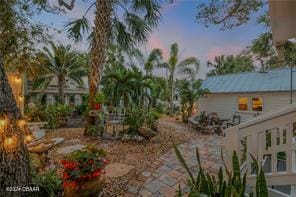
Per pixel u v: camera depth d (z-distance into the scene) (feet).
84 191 7.99
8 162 6.77
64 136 22.07
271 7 7.50
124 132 22.07
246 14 15.51
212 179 7.60
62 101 51.93
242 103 37.50
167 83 53.57
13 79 18.89
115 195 9.55
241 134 8.30
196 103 44.45
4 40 15.02
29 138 11.96
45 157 11.36
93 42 22.36
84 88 66.28
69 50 51.26
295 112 7.00
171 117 51.70
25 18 15.88
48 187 8.19
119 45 24.97
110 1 22.21
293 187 7.52
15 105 7.22
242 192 6.07
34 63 18.76
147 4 21.57
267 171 9.48
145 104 37.52
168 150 18.16
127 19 23.25
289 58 19.85
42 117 25.67
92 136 21.74
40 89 52.80
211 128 30.35
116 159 15.05
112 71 37.91
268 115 7.59
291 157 7.16
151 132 21.42
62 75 51.26
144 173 12.33
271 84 34.30
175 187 10.43
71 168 8.05
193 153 17.49
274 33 9.37
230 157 8.52
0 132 6.68
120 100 35.88
